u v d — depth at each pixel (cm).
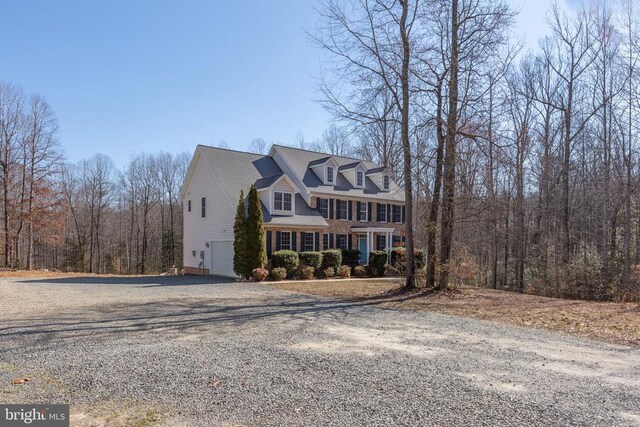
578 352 696
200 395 469
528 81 2694
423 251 2444
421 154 1639
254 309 1154
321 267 2394
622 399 470
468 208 1636
